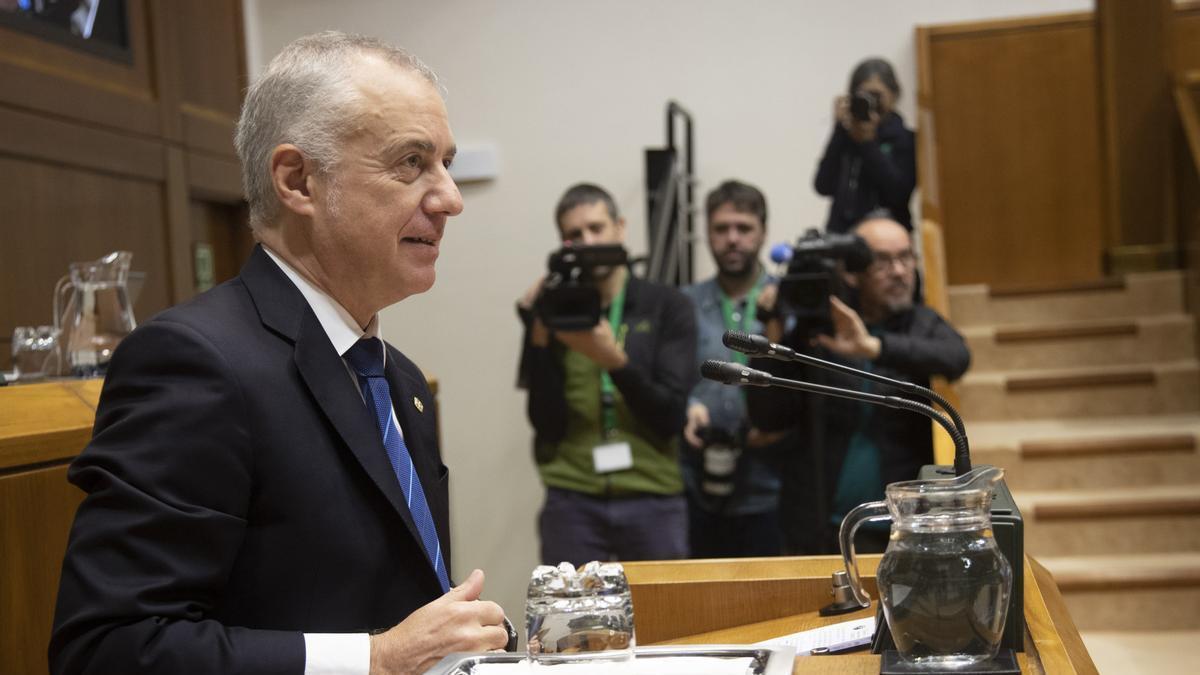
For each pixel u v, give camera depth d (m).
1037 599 1.55
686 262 5.55
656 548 3.90
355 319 1.56
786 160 5.70
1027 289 5.98
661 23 5.78
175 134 4.64
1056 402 5.40
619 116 5.81
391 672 1.28
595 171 5.82
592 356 3.72
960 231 6.45
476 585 1.37
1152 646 4.16
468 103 5.90
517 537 5.85
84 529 1.27
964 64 6.36
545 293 3.69
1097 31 6.29
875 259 3.65
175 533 1.27
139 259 4.39
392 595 1.44
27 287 3.76
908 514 1.19
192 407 1.32
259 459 1.37
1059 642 1.34
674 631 1.80
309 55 1.51
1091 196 6.36
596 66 5.82
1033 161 6.37
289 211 1.51
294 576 1.38
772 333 3.46
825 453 3.36
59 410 1.92
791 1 5.70
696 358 3.98
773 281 4.50
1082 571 4.38
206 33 5.00
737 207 4.43
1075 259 6.38
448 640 1.29
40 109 3.82
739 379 1.52
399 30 5.93
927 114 5.53
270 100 1.51
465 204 5.91
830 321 3.34
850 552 1.37
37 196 3.84
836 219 5.09
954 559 1.16
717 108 5.74
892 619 1.18
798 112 5.69
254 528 1.38
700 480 4.27
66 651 1.24
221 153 5.01
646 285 4.00
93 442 1.33
